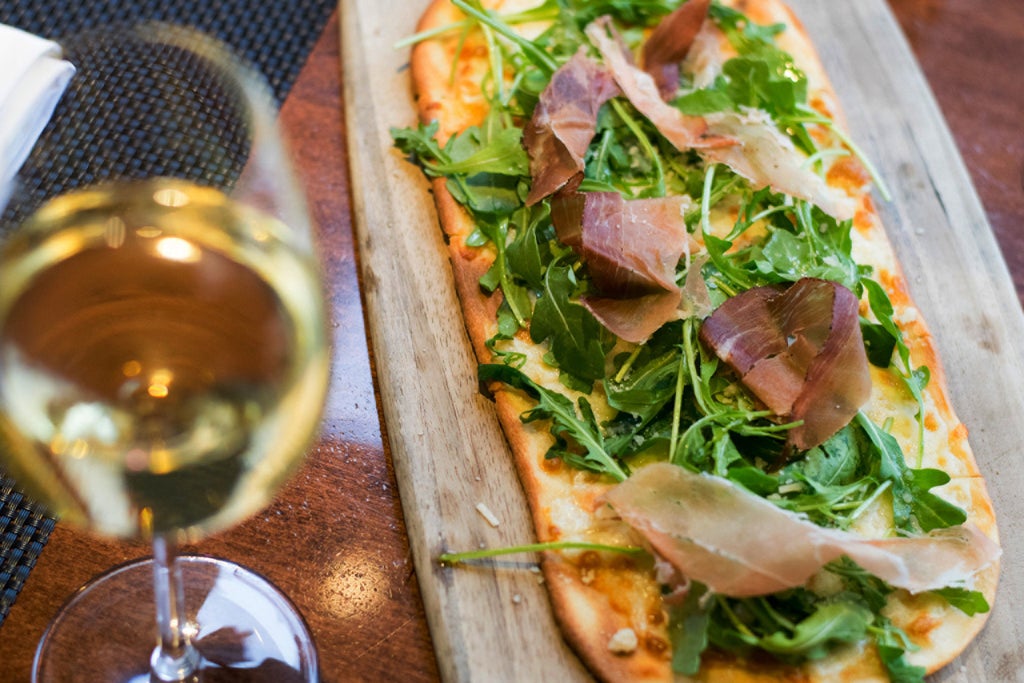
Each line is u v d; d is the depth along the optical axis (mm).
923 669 496
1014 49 716
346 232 599
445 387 552
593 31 613
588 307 539
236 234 455
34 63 540
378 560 526
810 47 667
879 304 556
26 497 521
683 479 503
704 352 540
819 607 500
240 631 504
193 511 437
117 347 438
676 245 547
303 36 651
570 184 562
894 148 649
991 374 585
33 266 445
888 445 532
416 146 601
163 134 545
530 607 510
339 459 544
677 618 500
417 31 645
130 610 506
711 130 593
